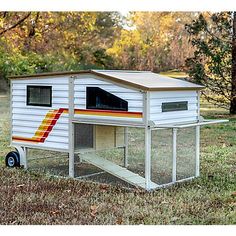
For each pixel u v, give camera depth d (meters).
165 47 18.31
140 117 6.07
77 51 18.59
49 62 17.30
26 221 5.05
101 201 5.72
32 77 7.07
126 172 6.54
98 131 7.11
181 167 7.42
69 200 5.75
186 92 6.62
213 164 7.61
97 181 6.71
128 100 6.15
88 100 6.52
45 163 7.75
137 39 18.86
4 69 15.90
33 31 14.88
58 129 6.88
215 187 6.25
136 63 18.77
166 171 7.20
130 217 5.17
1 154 8.34
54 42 16.97
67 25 16.16
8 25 14.12
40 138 7.07
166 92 6.27
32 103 7.13
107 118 6.36
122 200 5.73
